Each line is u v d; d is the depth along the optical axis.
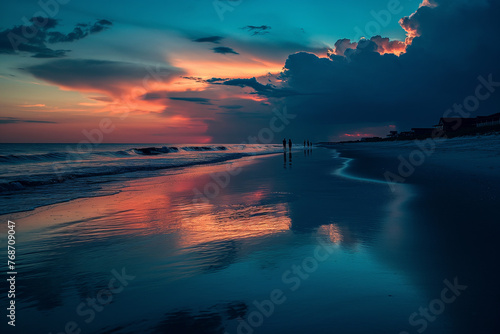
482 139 33.81
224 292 2.86
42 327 2.37
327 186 9.59
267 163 21.38
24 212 7.01
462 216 5.24
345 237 4.38
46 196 9.21
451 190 7.85
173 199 8.35
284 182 10.91
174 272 3.38
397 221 5.11
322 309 2.49
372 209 6.13
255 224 5.35
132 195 9.22
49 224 5.83
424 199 6.88
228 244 4.30
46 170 17.05
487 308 2.38
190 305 2.64
